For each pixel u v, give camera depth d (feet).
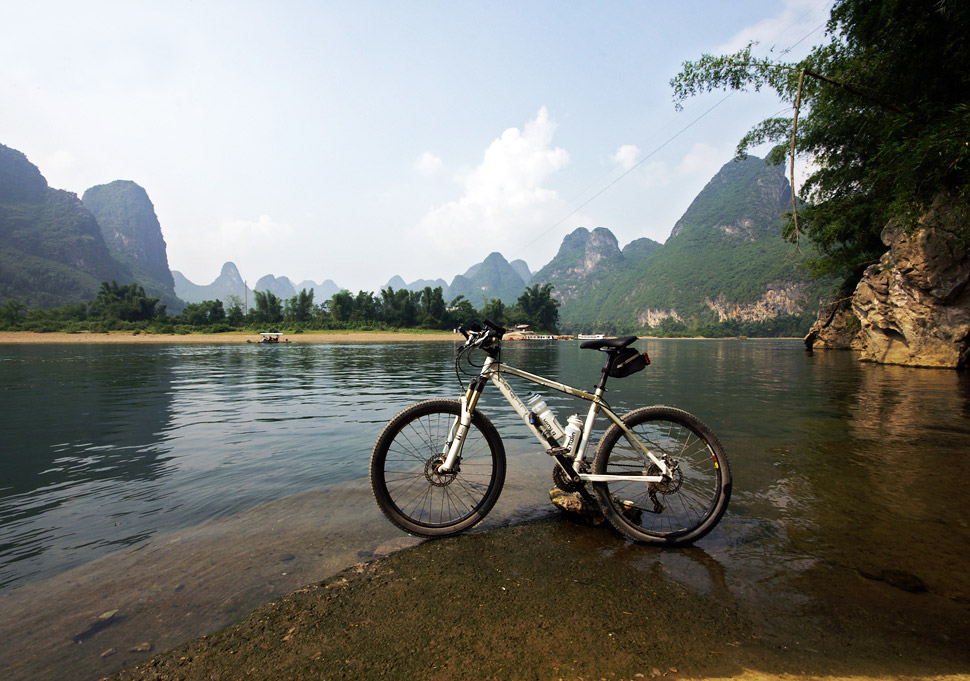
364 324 288.10
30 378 35.63
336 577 6.09
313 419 18.12
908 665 4.39
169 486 9.93
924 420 17.20
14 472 10.95
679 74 40.14
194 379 35.19
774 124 48.98
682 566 6.50
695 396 23.97
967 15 25.93
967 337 40.24
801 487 9.79
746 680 4.15
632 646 4.66
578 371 40.81
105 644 4.72
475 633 4.88
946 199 32.73
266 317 293.84
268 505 8.82
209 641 4.75
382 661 4.43
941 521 8.02
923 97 31.73
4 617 5.21
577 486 7.97
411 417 7.98
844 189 52.34
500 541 7.36
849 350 78.48
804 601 5.56
